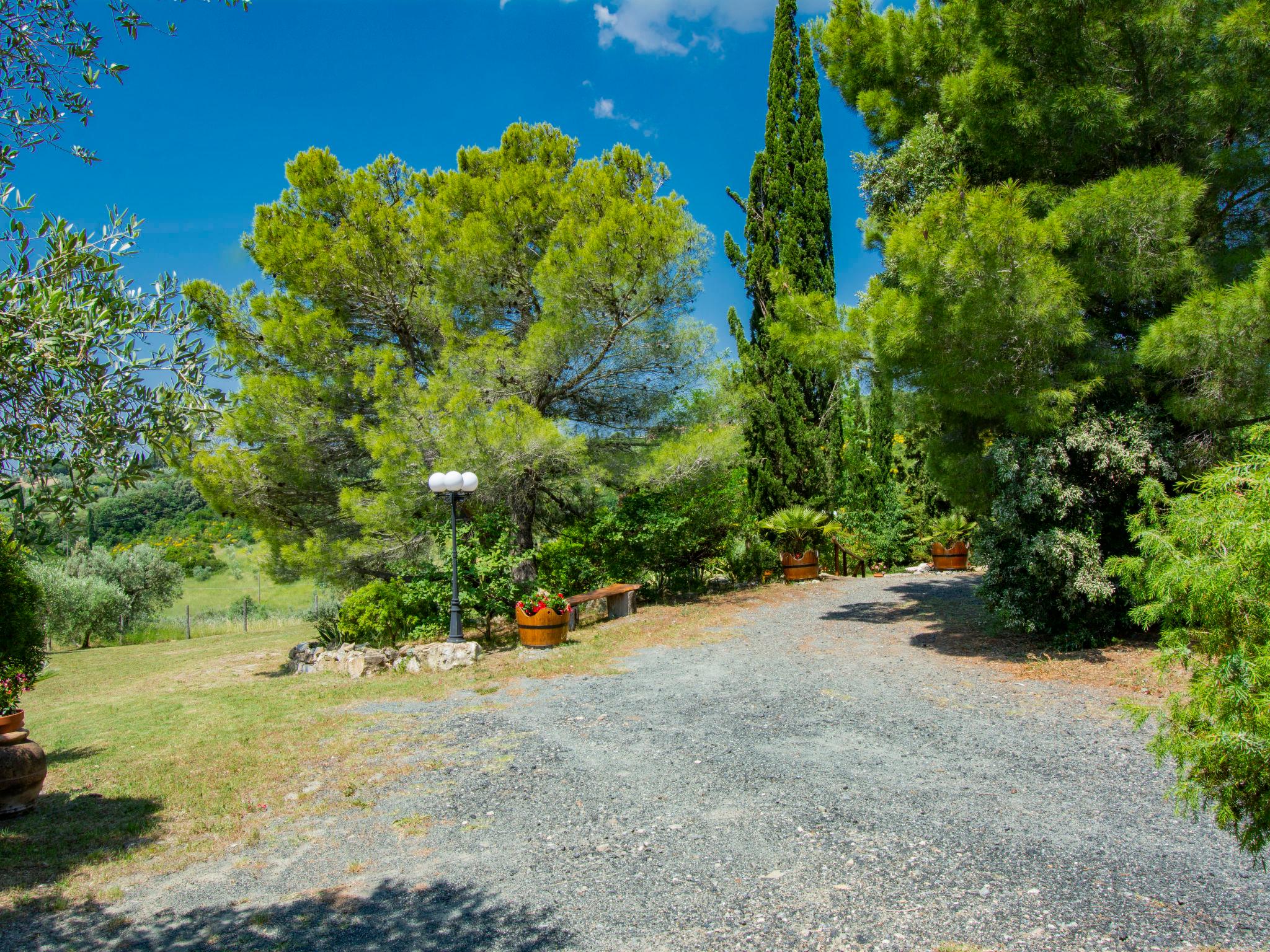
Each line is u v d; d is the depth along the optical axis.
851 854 3.71
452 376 11.19
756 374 15.71
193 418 3.16
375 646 10.61
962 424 8.97
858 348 8.73
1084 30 7.57
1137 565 2.95
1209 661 2.64
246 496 12.04
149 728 7.70
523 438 10.34
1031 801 4.32
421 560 12.20
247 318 12.59
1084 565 7.50
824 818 4.17
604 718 6.48
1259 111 7.52
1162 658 2.75
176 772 5.77
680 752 5.46
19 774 4.91
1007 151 8.22
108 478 3.01
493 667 8.92
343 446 12.65
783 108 15.23
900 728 5.80
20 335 2.70
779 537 15.18
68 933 3.36
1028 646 8.24
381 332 13.24
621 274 11.09
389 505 10.69
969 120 8.10
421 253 12.33
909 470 17.94
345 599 11.14
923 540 16.67
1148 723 5.66
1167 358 6.73
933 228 7.14
